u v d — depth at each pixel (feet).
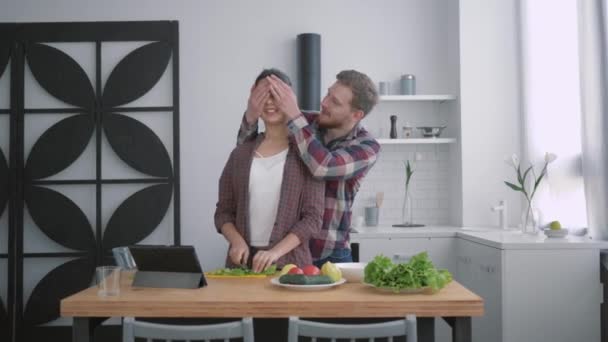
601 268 11.26
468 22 14.98
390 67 15.93
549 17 13.91
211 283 7.02
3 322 14.97
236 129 15.70
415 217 15.94
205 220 15.60
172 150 15.38
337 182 8.50
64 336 15.05
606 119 11.93
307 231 7.93
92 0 15.66
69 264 15.06
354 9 15.93
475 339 12.78
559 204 13.28
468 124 14.90
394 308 5.89
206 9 15.78
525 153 14.35
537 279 11.29
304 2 15.87
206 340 5.33
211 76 15.72
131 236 15.14
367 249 13.70
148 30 15.39
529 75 14.25
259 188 8.15
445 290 6.48
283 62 15.79
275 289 6.57
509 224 14.80
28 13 15.56
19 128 15.17
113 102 15.26
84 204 15.26
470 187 14.88
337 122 8.51
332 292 6.38
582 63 12.41
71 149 15.16
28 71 15.30
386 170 15.92
